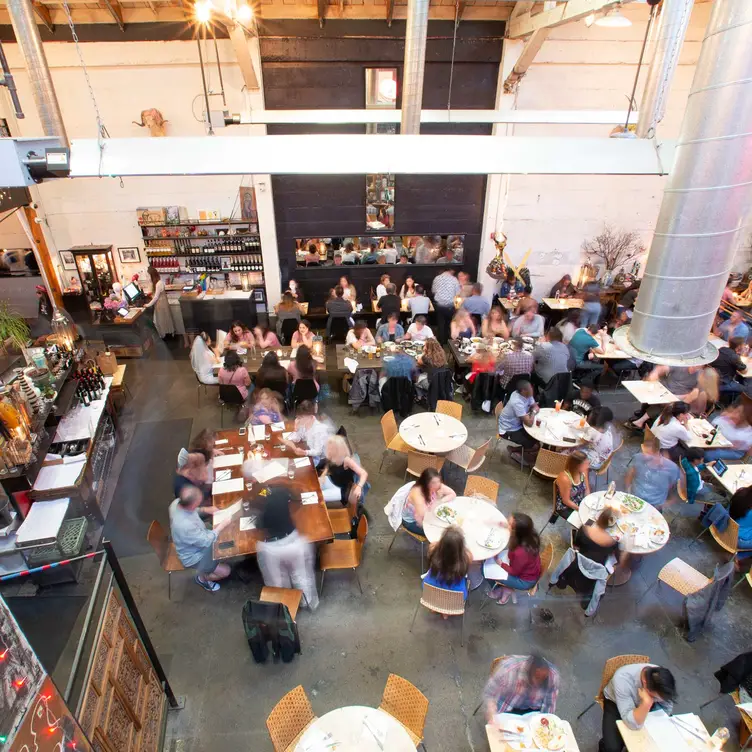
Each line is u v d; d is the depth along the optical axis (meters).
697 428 5.94
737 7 1.26
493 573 4.31
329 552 4.59
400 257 10.59
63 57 8.70
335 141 2.48
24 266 10.20
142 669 3.34
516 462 6.47
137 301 9.59
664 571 4.43
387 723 3.07
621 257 10.77
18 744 1.70
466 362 7.52
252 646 3.94
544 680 3.18
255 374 7.17
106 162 2.41
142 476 6.16
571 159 2.51
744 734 3.52
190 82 9.05
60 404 5.62
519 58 8.41
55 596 4.59
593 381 8.26
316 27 8.67
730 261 1.52
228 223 9.88
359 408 7.63
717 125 1.36
